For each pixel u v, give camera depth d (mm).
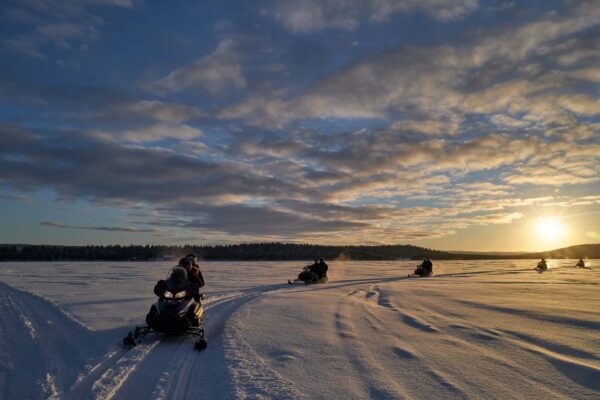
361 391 4809
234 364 5887
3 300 12586
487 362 5977
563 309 10859
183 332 7418
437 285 20266
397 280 24969
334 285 20641
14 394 4746
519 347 6832
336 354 6426
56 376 5375
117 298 13062
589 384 5039
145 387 5059
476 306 11742
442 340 7363
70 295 13859
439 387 4949
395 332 8086
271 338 7578
